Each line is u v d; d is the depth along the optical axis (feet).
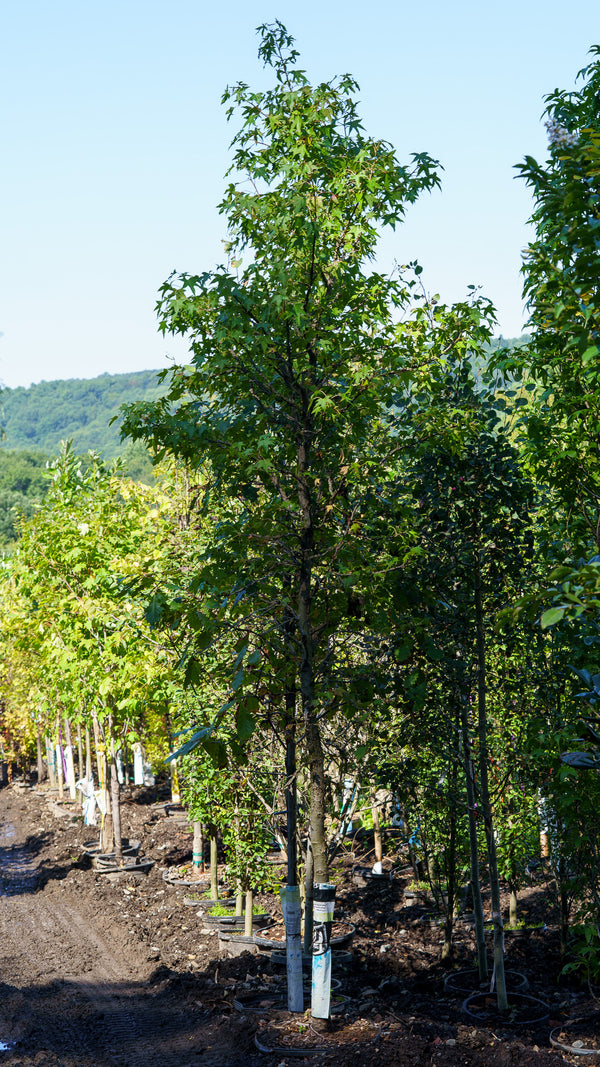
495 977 35.81
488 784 40.45
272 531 32.35
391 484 35.24
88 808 92.32
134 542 58.59
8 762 143.95
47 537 69.05
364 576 30.50
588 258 18.66
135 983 45.44
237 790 45.06
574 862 35.73
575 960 39.47
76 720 80.59
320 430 32.94
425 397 36.17
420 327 34.01
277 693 33.27
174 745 55.06
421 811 42.70
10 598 94.53
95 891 65.92
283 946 45.42
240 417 31.91
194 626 29.94
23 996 42.96
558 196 20.49
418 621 30.99
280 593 35.32
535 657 36.83
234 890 56.54
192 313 31.04
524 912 51.37
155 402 33.12
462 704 37.55
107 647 61.00
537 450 29.91
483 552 37.37
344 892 58.08
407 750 39.42
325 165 32.76
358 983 40.96
